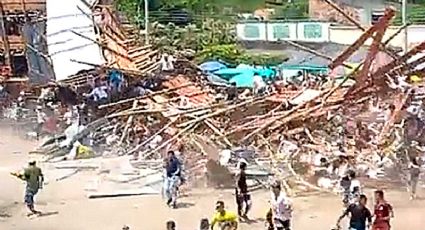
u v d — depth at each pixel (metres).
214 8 107.50
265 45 90.31
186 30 93.50
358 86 43.16
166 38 88.44
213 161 39.53
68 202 36.81
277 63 85.06
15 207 36.28
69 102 55.59
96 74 56.41
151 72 58.06
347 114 43.69
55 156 46.06
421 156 38.88
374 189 37.69
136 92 52.88
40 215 34.88
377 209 27.91
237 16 105.62
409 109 41.44
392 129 40.41
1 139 51.91
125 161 43.03
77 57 57.12
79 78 56.59
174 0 105.25
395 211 34.28
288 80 61.31
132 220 33.91
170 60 63.81
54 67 57.31
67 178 41.22
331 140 41.94
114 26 67.12
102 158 44.75
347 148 40.50
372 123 43.22
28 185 35.00
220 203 28.50
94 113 50.47
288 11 107.25
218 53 86.56
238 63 84.56
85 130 47.38
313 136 42.44
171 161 36.00
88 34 58.12
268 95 47.78
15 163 44.88
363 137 41.72
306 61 80.44
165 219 33.91
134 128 46.59
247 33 91.94
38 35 58.91
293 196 36.69
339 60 46.09
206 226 28.45
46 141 48.69
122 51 62.25
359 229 27.47
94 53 57.03
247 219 33.34
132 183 39.59
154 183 39.31
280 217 29.44
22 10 67.12
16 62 65.81
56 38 57.94
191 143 41.75
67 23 58.47
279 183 33.78
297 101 45.56
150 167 41.72
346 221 32.75
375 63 47.75
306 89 48.38
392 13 43.22
